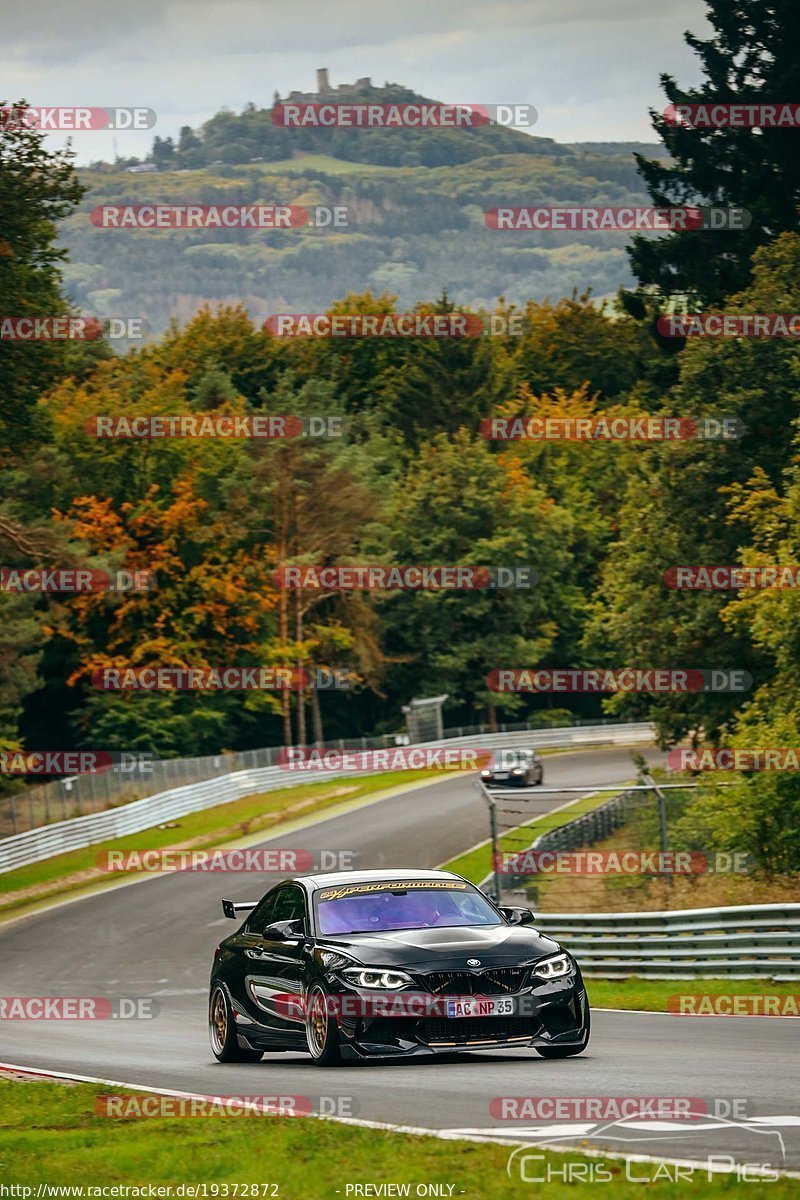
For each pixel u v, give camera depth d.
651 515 152.38
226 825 191.25
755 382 148.50
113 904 141.38
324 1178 26.16
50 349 160.62
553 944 41.31
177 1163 28.31
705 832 113.88
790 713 100.94
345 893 44.00
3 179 152.75
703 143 198.50
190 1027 68.75
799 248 153.38
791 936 66.88
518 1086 35.75
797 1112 30.88
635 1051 43.56
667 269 194.62
